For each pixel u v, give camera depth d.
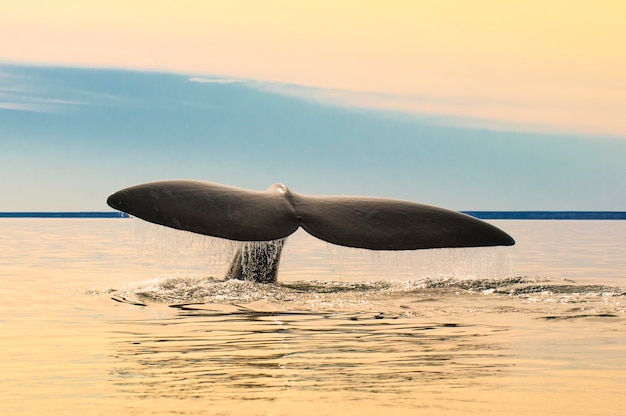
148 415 12.05
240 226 20.73
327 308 22.70
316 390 13.47
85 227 131.62
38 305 24.34
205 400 12.84
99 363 15.80
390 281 27.88
